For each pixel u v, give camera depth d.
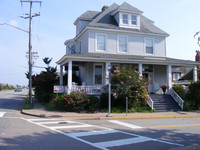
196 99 19.00
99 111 16.23
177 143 7.32
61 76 22.53
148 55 22.75
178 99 18.62
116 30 21.52
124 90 16.59
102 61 18.89
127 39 22.14
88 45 20.81
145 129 9.97
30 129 9.29
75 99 16.11
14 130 8.98
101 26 21.03
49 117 13.50
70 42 26.41
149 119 13.84
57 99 17.12
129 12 22.45
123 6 22.14
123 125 11.07
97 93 18.66
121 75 16.59
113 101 17.36
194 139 7.97
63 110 16.52
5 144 6.73
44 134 8.35
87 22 24.92
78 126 10.42
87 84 20.53
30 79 22.81
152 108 17.02
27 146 6.57
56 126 10.24
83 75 22.14
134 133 8.94
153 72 22.98
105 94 17.59
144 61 19.62
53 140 7.42
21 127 9.72
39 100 26.19
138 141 7.53
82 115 14.30
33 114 14.48
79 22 25.08
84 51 22.25
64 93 17.44
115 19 23.11
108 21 22.52
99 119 13.38
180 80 33.84
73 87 18.00
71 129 9.55
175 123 12.02
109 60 18.88
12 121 11.53
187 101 18.27
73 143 7.06
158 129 10.02
